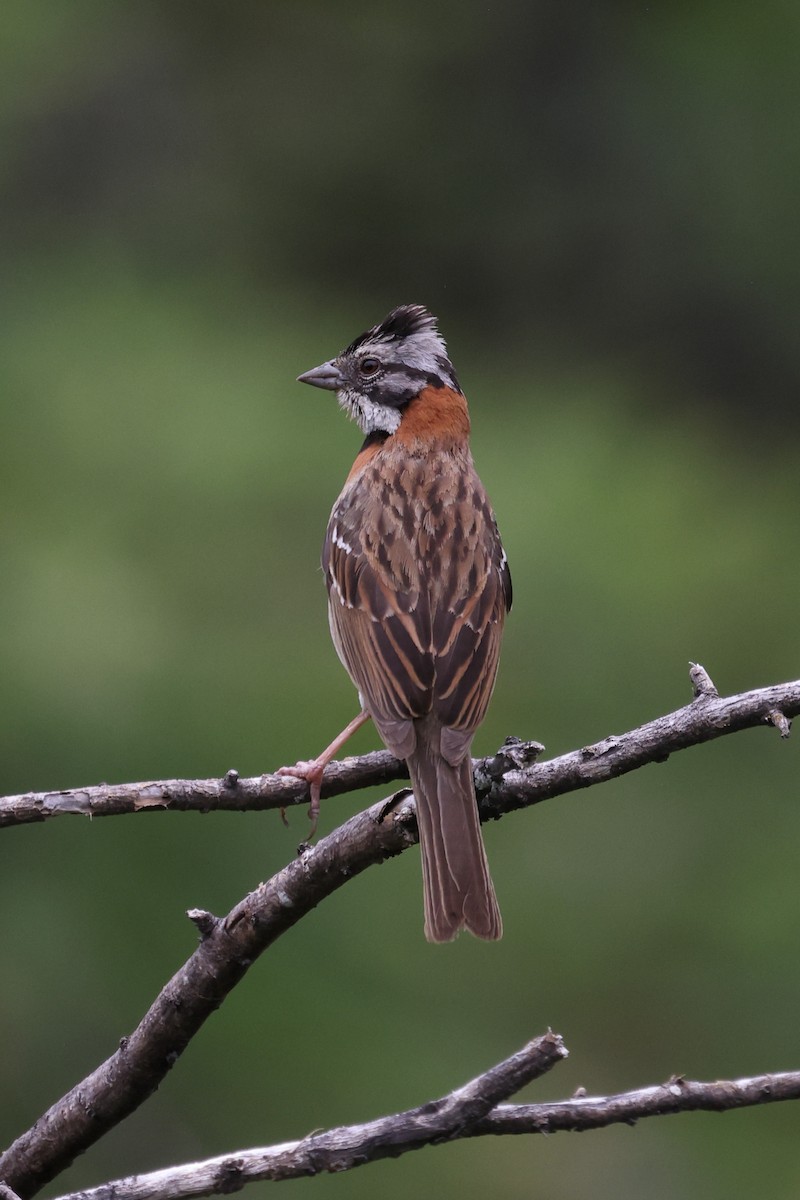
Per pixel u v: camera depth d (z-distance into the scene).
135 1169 11.15
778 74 19.59
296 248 19.92
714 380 19.45
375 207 20.23
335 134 20.34
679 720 5.97
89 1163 11.13
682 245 19.72
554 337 19.72
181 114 20.19
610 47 20.27
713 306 19.67
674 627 12.86
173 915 11.15
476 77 20.58
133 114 20.06
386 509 8.13
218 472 13.40
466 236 20.28
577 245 20.00
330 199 20.19
